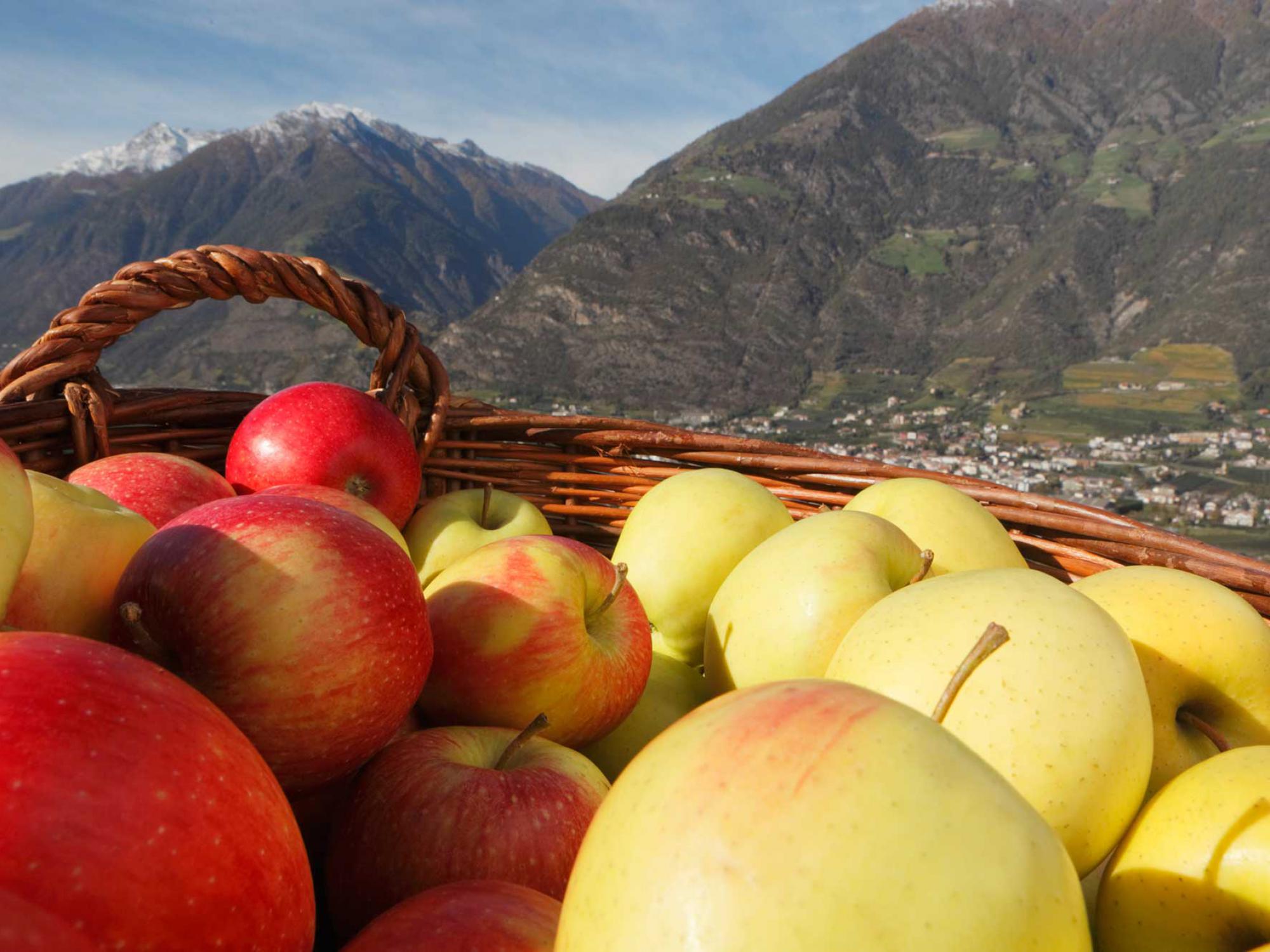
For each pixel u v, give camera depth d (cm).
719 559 225
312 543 123
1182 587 151
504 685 164
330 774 126
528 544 179
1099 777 112
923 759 74
